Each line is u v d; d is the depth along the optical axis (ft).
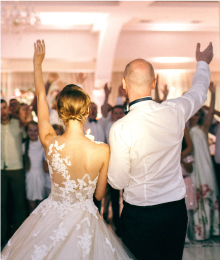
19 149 11.90
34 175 12.15
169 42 26.32
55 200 5.47
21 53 25.32
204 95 5.73
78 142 5.25
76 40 25.64
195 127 12.37
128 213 5.37
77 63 30.12
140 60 5.45
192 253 10.64
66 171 5.27
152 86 5.53
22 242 5.29
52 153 5.29
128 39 26.03
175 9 18.38
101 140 13.51
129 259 5.26
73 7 17.58
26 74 32.53
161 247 5.26
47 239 5.16
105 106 14.78
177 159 5.39
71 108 5.12
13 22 17.07
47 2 17.26
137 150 5.13
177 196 5.32
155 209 5.19
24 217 11.97
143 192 5.22
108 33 21.61
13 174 11.72
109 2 17.75
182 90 33.50
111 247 5.27
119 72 32.89
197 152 12.16
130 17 19.75
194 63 30.32
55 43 25.55
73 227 5.22
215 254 10.52
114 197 12.07
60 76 31.81
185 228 5.43
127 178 5.31
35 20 17.34
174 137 5.23
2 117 11.64
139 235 5.24
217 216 12.37
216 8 18.11
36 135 12.05
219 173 12.80
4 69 30.78
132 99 5.43
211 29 25.08
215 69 32.17
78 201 5.40
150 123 5.14
